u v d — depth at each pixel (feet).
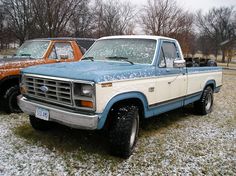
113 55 15.69
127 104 12.82
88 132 15.64
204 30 208.23
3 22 100.12
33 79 12.85
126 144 12.03
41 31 84.58
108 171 11.27
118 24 134.00
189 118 20.36
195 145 14.62
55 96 11.92
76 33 99.50
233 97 30.81
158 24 108.06
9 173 10.79
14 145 13.47
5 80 18.44
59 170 11.18
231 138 15.99
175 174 11.33
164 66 15.26
